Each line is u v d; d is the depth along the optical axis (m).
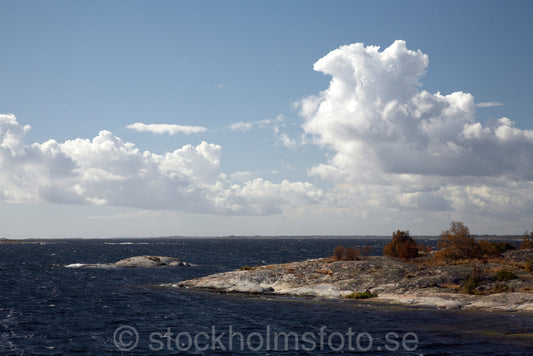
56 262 120.94
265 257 145.25
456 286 49.53
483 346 29.03
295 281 58.03
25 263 113.12
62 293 55.31
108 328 35.53
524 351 27.73
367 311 41.84
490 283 48.62
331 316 39.72
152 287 61.66
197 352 28.86
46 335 33.03
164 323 37.41
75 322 37.75
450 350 28.33
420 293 47.84
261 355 28.16
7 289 58.88
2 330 34.47
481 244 66.81
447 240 67.25
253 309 43.53
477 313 39.88
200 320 38.56
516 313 39.31
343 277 56.66
